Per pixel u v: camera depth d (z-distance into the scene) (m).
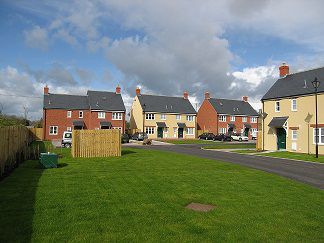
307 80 33.47
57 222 7.62
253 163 21.78
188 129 68.50
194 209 9.24
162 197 10.43
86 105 61.03
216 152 31.34
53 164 16.66
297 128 32.41
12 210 8.47
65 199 9.75
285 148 34.00
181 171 16.23
